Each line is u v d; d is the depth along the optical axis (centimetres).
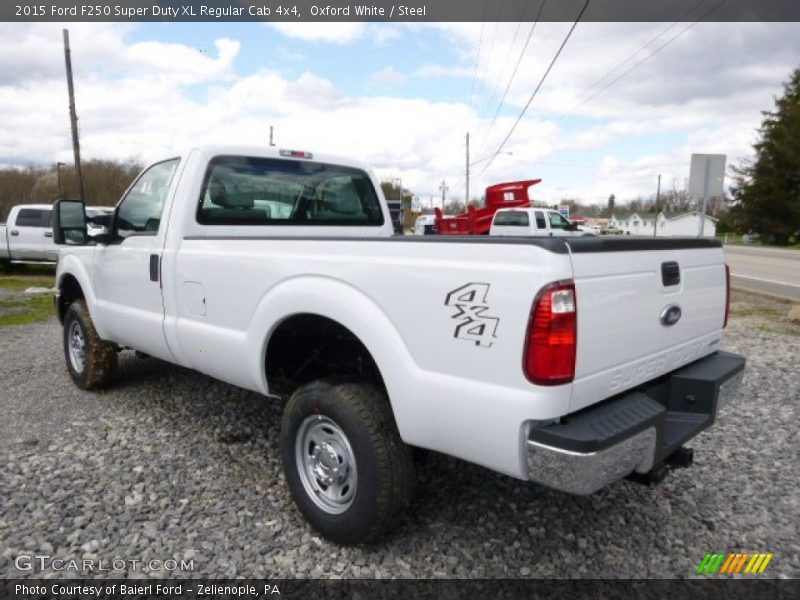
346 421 270
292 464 303
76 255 509
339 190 479
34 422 448
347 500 284
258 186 419
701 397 291
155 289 394
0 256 1648
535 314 210
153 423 447
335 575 267
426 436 247
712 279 317
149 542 289
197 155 384
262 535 297
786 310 1092
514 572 271
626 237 256
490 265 223
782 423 460
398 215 934
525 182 2005
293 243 295
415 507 326
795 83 5428
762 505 335
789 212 5150
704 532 307
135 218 430
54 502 324
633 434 231
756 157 5556
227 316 336
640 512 325
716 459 394
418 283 243
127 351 674
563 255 213
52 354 694
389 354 253
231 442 412
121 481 351
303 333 326
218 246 341
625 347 247
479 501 334
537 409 213
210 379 561
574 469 212
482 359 225
